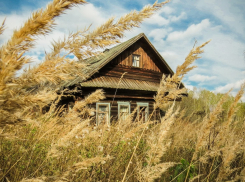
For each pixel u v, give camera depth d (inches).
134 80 572.1
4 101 17.2
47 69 19.8
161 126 59.2
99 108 474.3
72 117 57.2
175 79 55.2
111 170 85.8
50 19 18.3
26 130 79.9
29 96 18.5
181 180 97.2
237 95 72.7
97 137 99.0
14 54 17.3
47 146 76.7
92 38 23.0
